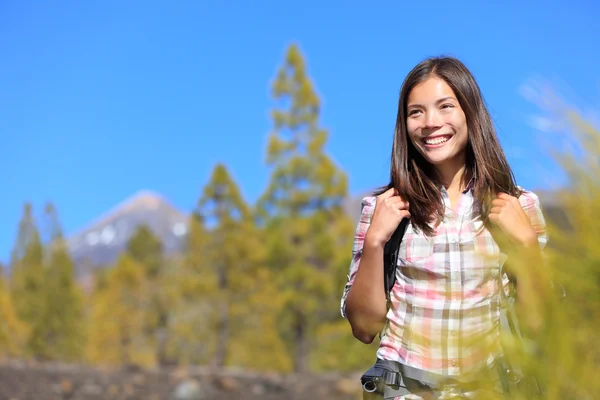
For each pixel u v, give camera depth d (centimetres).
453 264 235
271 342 3988
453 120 250
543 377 105
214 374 1280
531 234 225
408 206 247
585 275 110
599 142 116
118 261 5119
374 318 251
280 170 3938
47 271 5166
